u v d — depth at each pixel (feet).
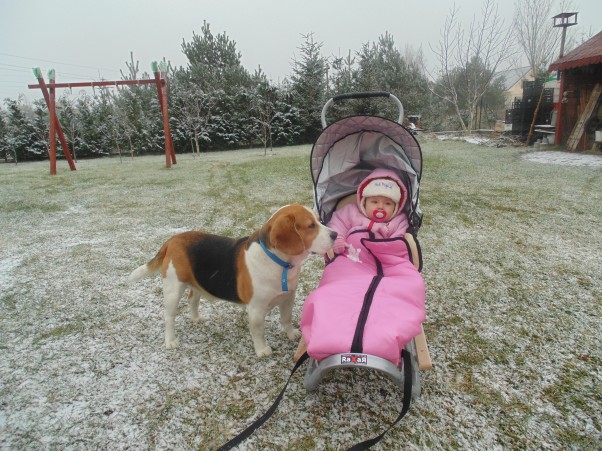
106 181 31.14
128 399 7.67
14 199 24.80
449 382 7.86
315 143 10.62
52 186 29.43
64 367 8.65
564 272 12.44
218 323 10.36
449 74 66.44
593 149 35.40
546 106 44.65
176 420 7.13
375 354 6.02
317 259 14.42
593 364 8.25
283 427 6.89
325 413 7.16
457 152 39.40
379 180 9.82
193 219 19.38
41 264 14.39
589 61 32.01
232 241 8.86
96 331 10.07
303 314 7.18
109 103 56.65
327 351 6.19
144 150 57.52
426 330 9.66
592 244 14.55
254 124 58.23
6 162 54.49
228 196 24.13
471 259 13.69
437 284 11.99
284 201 22.24
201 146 57.62
